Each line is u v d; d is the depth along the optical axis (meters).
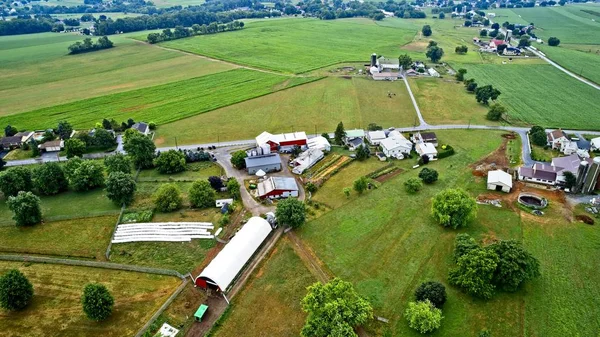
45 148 126.50
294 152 120.88
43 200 99.25
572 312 63.16
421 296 64.31
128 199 95.25
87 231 86.19
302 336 57.44
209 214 91.25
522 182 101.62
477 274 65.75
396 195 97.06
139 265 75.25
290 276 71.69
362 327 61.28
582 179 95.25
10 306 63.81
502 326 60.88
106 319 63.31
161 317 63.56
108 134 129.38
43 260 77.06
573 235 81.06
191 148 126.56
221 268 70.06
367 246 79.25
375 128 134.25
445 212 82.81
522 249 68.69
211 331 60.91
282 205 84.00
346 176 107.00
